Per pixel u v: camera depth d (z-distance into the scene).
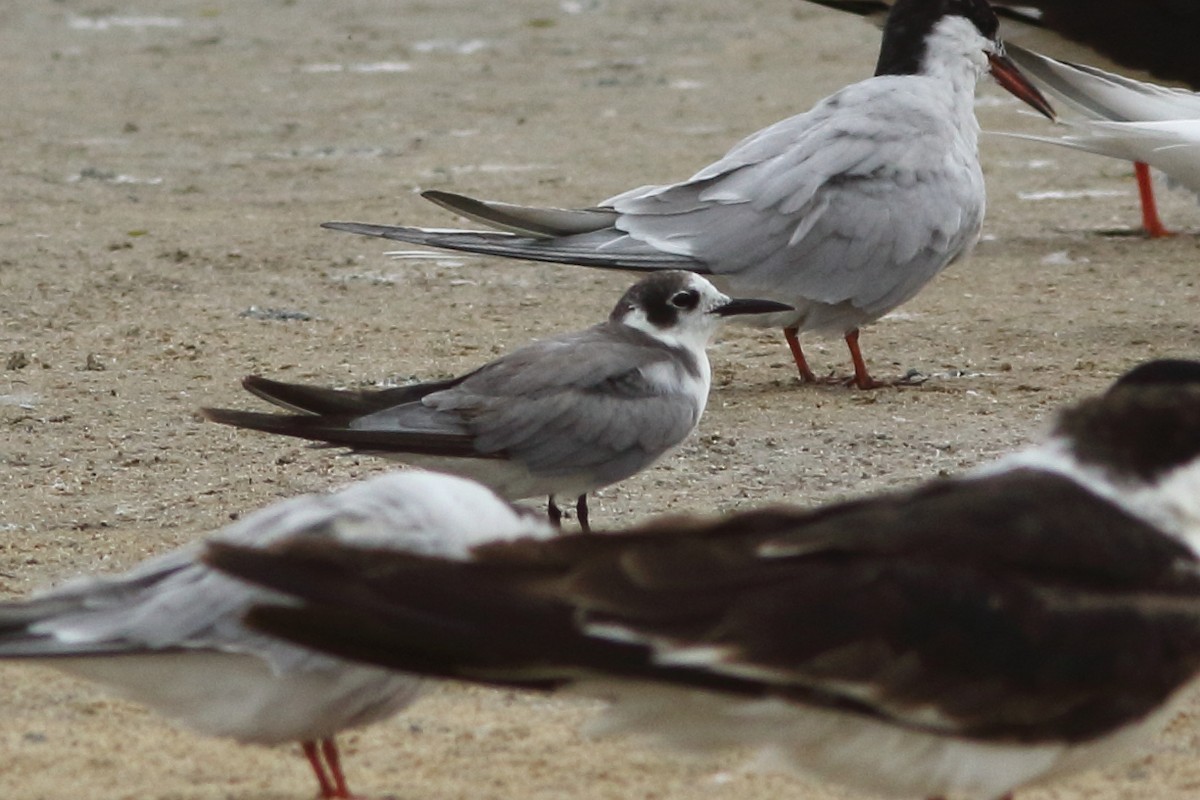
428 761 8.47
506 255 14.75
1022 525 6.55
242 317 17.30
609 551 6.34
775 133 15.61
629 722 6.59
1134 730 6.76
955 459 13.09
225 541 6.68
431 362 15.70
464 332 16.80
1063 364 15.73
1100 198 23.06
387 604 6.18
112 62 33.19
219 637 7.15
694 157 24.81
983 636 6.39
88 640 7.10
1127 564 6.58
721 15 37.47
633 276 19.16
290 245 20.38
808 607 6.31
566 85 30.67
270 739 7.65
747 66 32.12
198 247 20.22
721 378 15.59
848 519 6.60
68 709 9.06
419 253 16.23
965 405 14.49
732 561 6.37
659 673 6.18
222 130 27.28
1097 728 6.64
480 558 6.30
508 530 7.42
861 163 15.22
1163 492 6.80
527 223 14.98
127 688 7.38
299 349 16.16
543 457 11.16
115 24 37.44
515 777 8.27
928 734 6.52
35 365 15.55
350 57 33.53
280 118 28.17
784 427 13.96
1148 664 6.55
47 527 11.74
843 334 15.38
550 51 33.91
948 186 15.41
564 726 8.98
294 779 8.18
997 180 24.09
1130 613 6.53
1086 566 6.55
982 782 6.70
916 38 15.98
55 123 27.78
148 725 8.89
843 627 6.30
